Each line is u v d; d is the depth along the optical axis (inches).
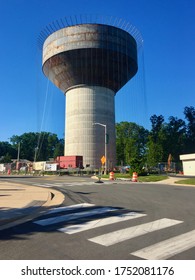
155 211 400.8
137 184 976.3
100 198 554.6
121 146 3757.4
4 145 5551.2
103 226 308.8
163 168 2507.4
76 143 2456.9
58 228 303.4
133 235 269.0
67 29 2346.2
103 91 2541.8
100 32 2321.6
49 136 5905.5
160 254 214.8
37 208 425.4
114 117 2650.1
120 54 2357.3
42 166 2390.5
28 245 241.3
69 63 2370.8
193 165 1868.8
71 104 2559.1
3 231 293.7
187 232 280.7
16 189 729.6
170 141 3604.8
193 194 620.1
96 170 2174.0
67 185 925.8
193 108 4028.1
